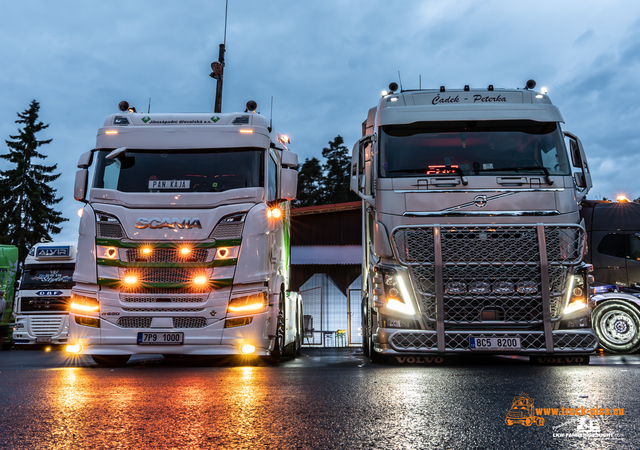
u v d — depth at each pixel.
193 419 3.22
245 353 7.53
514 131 7.91
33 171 50.28
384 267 7.33
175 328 7.48
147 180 8.04
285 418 3.25
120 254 7.64
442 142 7.83
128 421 3.17
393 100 8.24
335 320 20.53
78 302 7.66
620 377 5.15
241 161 8.21
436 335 7.00
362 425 3.04
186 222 7.70
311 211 20.86
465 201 7.35
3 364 9.03
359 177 8.16
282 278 9.04
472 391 4.29
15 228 47.22
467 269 7.12
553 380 4.94
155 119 8.46
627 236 11.66
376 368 6.73
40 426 3.04
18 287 19.41
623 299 10.94
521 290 7.05
